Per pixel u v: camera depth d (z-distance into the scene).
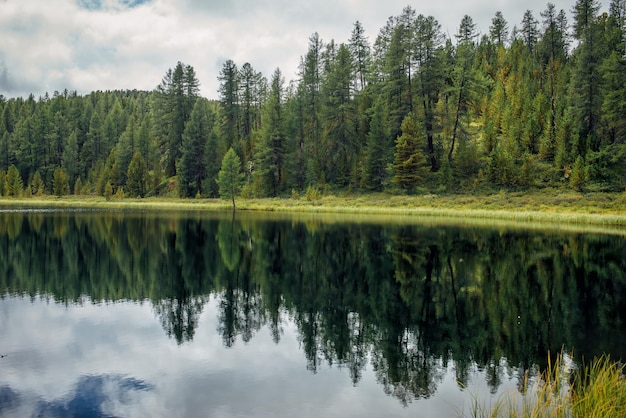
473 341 10.91
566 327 11.83
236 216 48.09
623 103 44.34
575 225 34.78
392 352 10.32
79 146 105.50
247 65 82.62
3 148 101.50
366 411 7.51
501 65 78.50
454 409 7.53
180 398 7.94
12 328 11.80
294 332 11.81
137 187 80.25
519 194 47.97
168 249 25.23
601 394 6.04
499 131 63.50
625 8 75.06
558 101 61.44
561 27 81.31
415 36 58.06
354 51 77.00
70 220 41.88
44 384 8.48
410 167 54.06
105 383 8.56
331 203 56.47
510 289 15.98
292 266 20.75
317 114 69.06
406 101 59.31
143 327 12.09
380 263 20.94
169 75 86.31
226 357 10.02
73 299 14.88
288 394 8.13
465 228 33.56
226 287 16.86
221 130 83.69
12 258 21.78
